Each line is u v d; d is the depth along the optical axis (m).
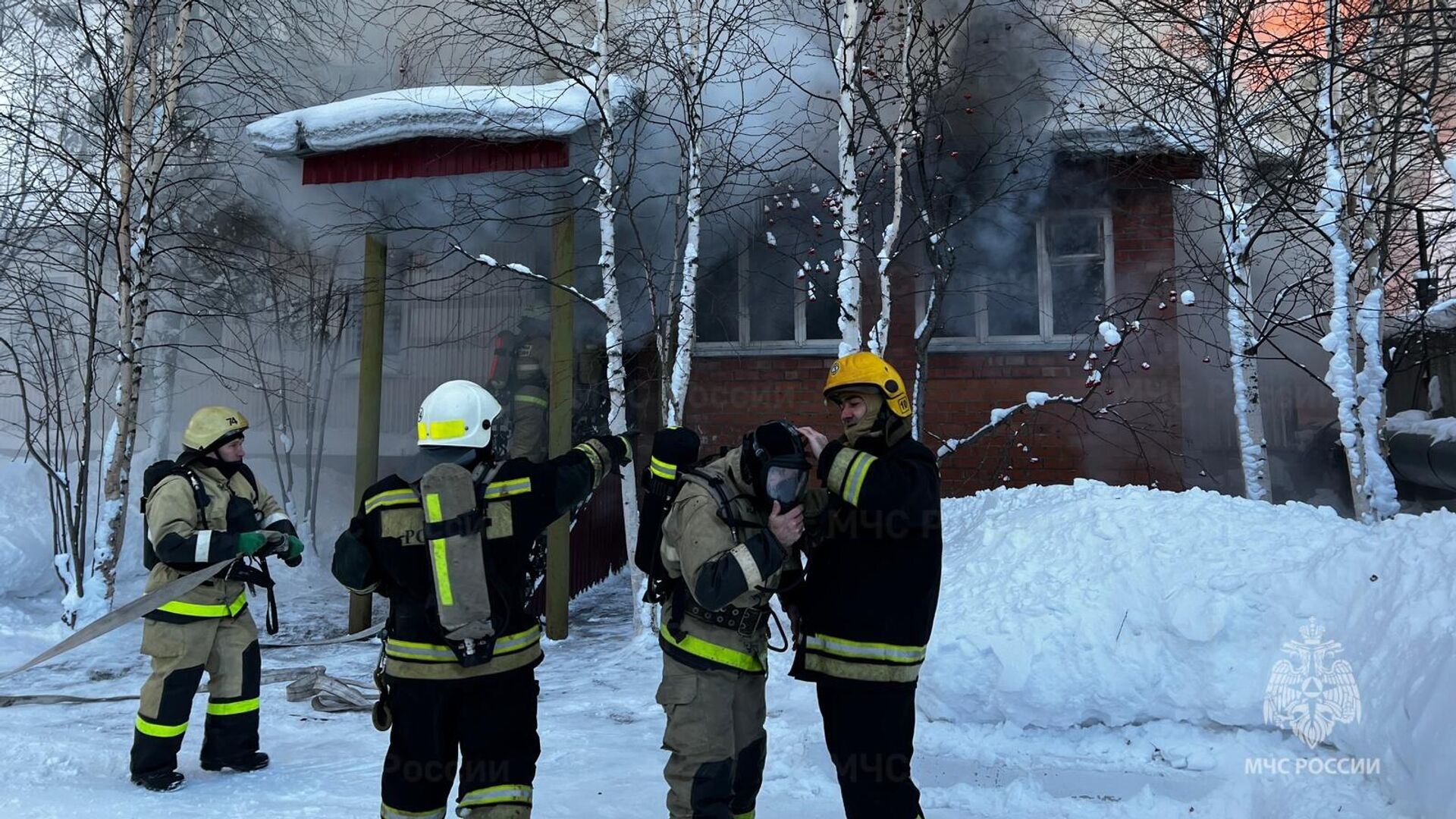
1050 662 4.05
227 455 4.47
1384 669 3.39
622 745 4.66
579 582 9.55
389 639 2.87
